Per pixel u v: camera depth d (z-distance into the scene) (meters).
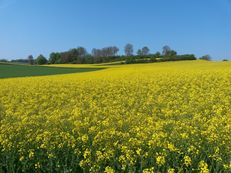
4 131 9.12
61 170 7.24
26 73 53.62
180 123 9.70
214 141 7.96
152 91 18.25
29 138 8.66
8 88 21.70
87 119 10.24
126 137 8.33
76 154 7.85
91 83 23.44
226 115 10.88
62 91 19.77
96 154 7.34
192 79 23.30
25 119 10.21
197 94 16.19
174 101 13.96
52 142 8.13
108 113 11.54
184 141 7.89
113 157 7.28
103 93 18.34
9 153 7.75
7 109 13.70
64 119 10.44
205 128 9.35
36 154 8.02
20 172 7.70
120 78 26.83
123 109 12.33
